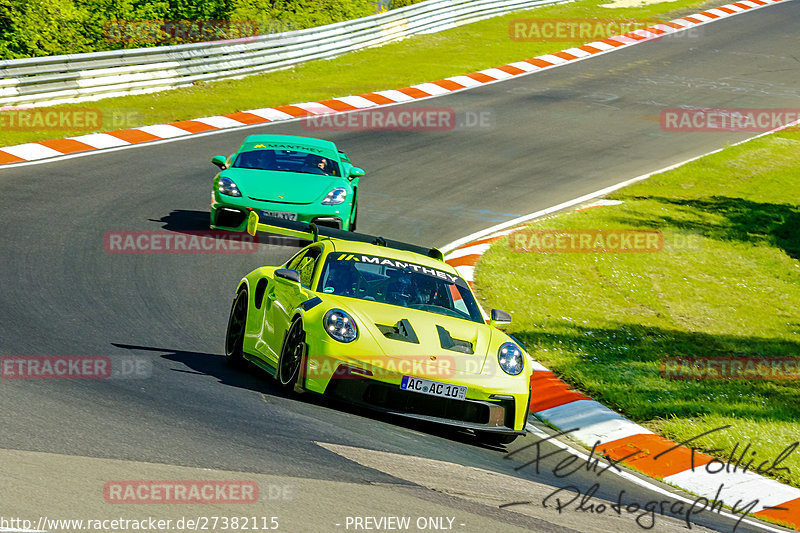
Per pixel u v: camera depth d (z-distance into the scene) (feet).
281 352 97.40
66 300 128.47
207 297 142.31
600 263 189.67
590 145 304.30
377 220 205.67
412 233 198.29
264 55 355.36
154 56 311.27
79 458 67.05
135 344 112.47
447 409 91.04
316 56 382.83
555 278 176.45
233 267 160.45
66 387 88.17
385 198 225.35
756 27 528.63
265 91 327.06
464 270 172.76
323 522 60.18
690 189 263.70
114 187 205.77
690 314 168.55
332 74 364.58
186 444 74.02
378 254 109.29
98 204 189.98
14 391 84.07
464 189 241.76
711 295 181.98
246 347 108.78
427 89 352.08
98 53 290.97
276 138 199.82
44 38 393.29
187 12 435.94
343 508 63.57
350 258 106.52
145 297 136.77
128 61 302.45
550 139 305.94
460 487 74.64
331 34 391.04
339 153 198.70
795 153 314.14
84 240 162.61
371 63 389.60
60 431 73.26
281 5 509.76
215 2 444.14
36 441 69.82
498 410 92.84
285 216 175.63
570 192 249.96
